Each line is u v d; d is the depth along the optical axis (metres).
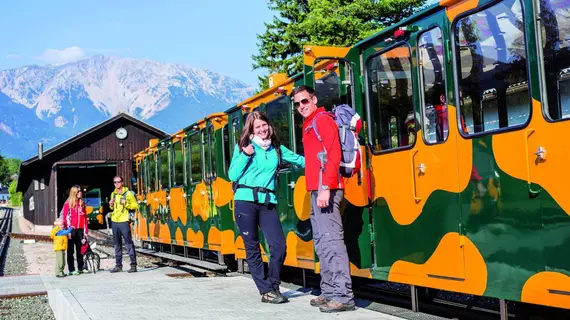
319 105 7.84
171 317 6.66
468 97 5.58
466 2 5.57
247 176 7.25
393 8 22.89
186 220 15.45
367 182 7.11
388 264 6.75
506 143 5.14
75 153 39.72
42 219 42.84
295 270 10.95
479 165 5.45
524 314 5.52
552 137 4.73
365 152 7.13
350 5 23.92
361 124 6.75
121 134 39.97
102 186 44.94
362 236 7.04
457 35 5.70
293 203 9.36
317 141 6.49
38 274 15.51
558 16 4.68
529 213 4.93
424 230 6.16
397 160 6.57
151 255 17.70
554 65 4.73
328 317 6.14
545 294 4.80
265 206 7.30
